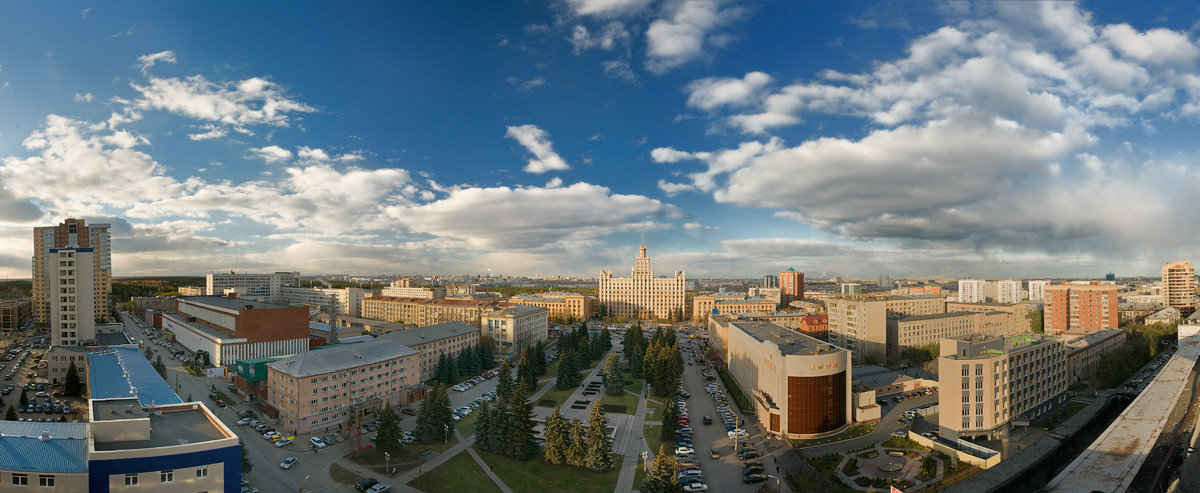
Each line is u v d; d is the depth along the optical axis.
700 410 152.00
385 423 109.94
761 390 146.88
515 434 111.56
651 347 196.38
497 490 97.12
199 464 72.62
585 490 98.12
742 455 115.00
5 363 199.25
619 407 153.12
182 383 170.38
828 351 134.12
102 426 73.62
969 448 115.25
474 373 190.12
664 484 88.12
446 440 120.75
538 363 194.62
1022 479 93.06
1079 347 189.62
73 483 66.88
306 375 125.31
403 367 152.75
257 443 117.69
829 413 130.12
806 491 97.94
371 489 95.06
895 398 162.12
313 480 99.12
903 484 99.50
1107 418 138.12
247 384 150.25
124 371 127.19
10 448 68.75
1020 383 135.00
